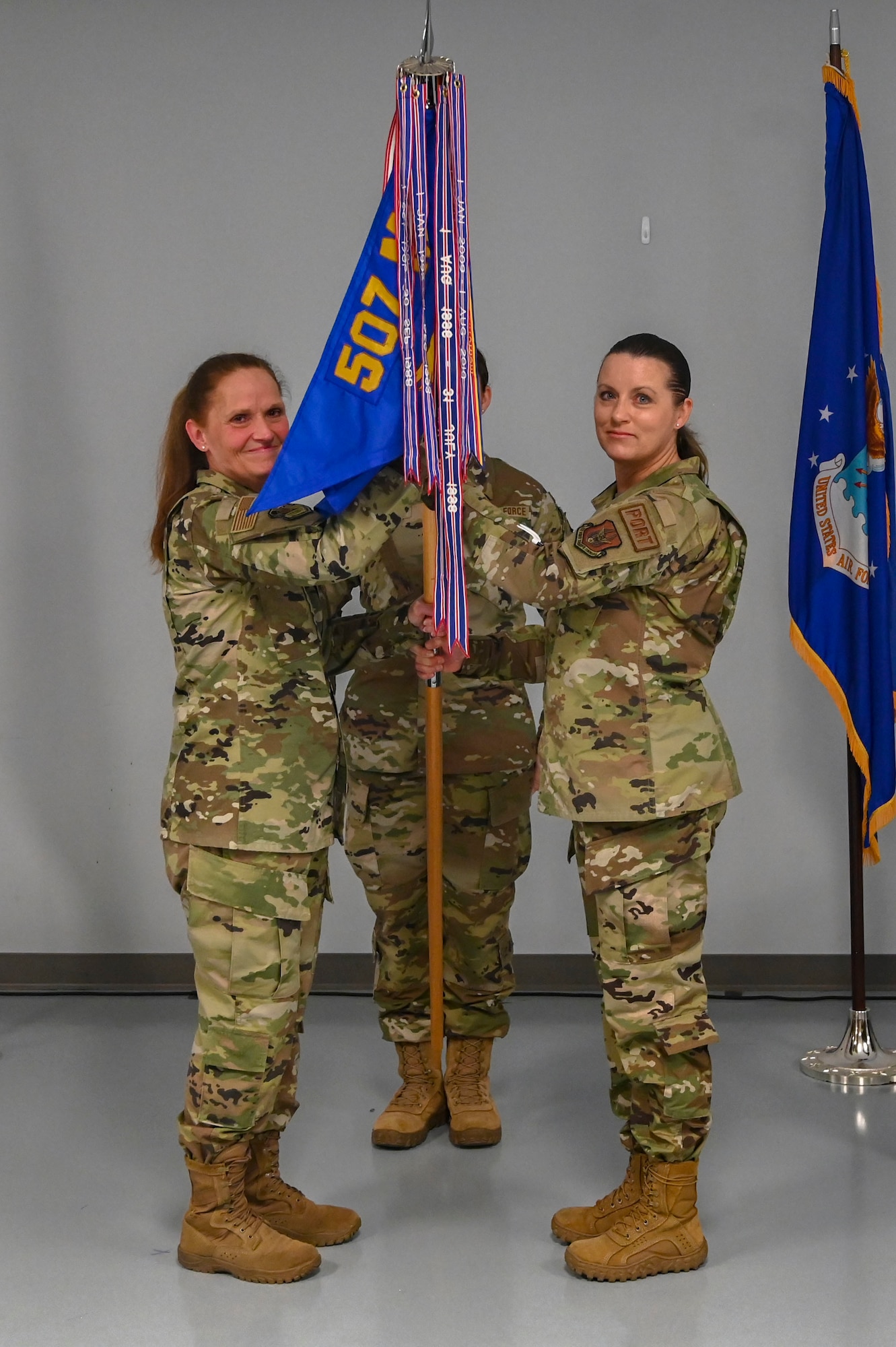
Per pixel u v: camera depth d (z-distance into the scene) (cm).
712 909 423
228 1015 242
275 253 415
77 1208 281
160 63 412
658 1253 248
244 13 411
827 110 346
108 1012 413
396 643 308
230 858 242
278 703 248
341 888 428
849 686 350
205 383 254
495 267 412
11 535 423
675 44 405
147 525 421
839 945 422
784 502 412
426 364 234
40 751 429
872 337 344
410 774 312
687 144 407
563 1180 292
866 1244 261
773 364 409
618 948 246
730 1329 231
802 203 405
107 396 420
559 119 408
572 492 416
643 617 247
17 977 434
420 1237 266
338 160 413
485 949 317
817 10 403
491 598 242
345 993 429
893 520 349
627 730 244
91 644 425
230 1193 251
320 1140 315
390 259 235
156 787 429
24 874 432
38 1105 339
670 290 410
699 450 260
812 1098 337
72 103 414
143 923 432
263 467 254
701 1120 248
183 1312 239
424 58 231
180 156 414
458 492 237
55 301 418
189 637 250
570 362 413
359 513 233
